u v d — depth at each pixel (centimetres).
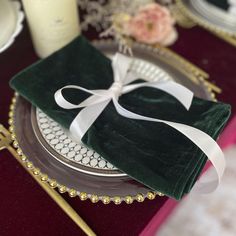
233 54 55
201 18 57
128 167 36
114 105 41
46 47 51
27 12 47
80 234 37
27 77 43
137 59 50
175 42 56
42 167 38
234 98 49
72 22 49
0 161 42
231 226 63
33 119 42
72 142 40
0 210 39
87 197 36
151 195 36
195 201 65
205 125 39
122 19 57
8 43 48
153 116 41
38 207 39
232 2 57
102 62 46
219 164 36
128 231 37
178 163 37
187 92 42
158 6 56
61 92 40
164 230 63
